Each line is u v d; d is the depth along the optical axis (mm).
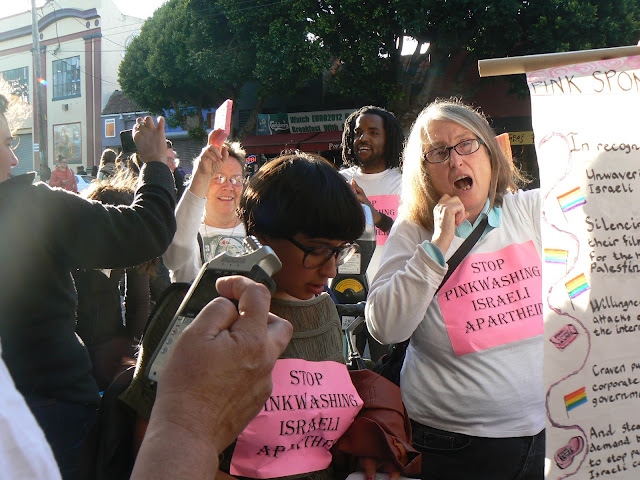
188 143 24703
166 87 20141
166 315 1205
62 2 29906
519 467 1947
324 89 20469
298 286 1414
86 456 1239
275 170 1396
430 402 2016
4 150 1686
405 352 2217
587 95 1616
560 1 14156
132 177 3338
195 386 708
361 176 4273
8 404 564
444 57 15992
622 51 1608
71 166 30500
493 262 2018
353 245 1451
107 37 29172
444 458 1993
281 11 16266
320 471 1412
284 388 1351
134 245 1816
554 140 1606
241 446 1306
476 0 14148
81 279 2719
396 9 14836
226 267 1019
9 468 539
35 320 1679
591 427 1529
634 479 1550
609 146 1605
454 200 1926
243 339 740
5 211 1618
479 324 1959
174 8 19000
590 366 1543
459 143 2000
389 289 1906
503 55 15664
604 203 1593
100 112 29156
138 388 1177
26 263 1643
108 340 2754
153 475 660
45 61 30891
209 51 17281
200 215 2396
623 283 1585
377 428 1436
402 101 16609
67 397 1740
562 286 1561
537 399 1978
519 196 2127
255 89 21250
